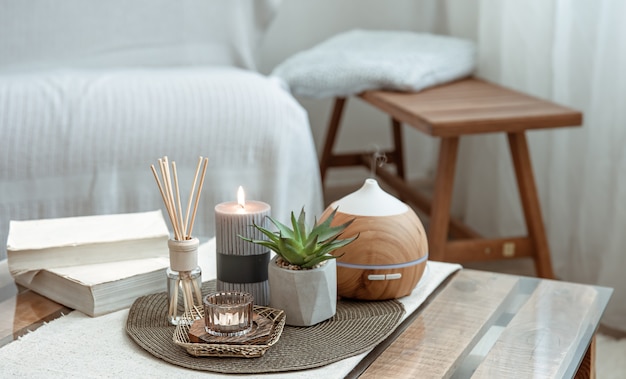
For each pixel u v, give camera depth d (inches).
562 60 86.0
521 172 77.9
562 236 88.9
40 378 34.9
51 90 78.9
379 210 43.1
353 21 118.8
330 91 92.0
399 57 92.5
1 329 40.4
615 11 78.8
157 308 42.3
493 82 96.6
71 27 95.3
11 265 43.9
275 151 80.4
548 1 88.4
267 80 87.2
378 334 39.0
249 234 41.6
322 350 37.3
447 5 109.2
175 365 36.2
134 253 45.6
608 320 79.0
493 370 36.8
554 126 75.4
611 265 79.6
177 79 83.3
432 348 38.7
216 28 99.1
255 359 36.4
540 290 46.8
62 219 49.1
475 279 48.3
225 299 38.6
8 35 93.5
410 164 124.3
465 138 104.2
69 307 43.0
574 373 36.8
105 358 36.9
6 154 75.1
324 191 118.6
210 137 79.6
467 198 103.6
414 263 43.1
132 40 97.3
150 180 78.7
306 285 39.5
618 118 79.5
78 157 76.8
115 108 78.5
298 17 117.0
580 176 87.1
